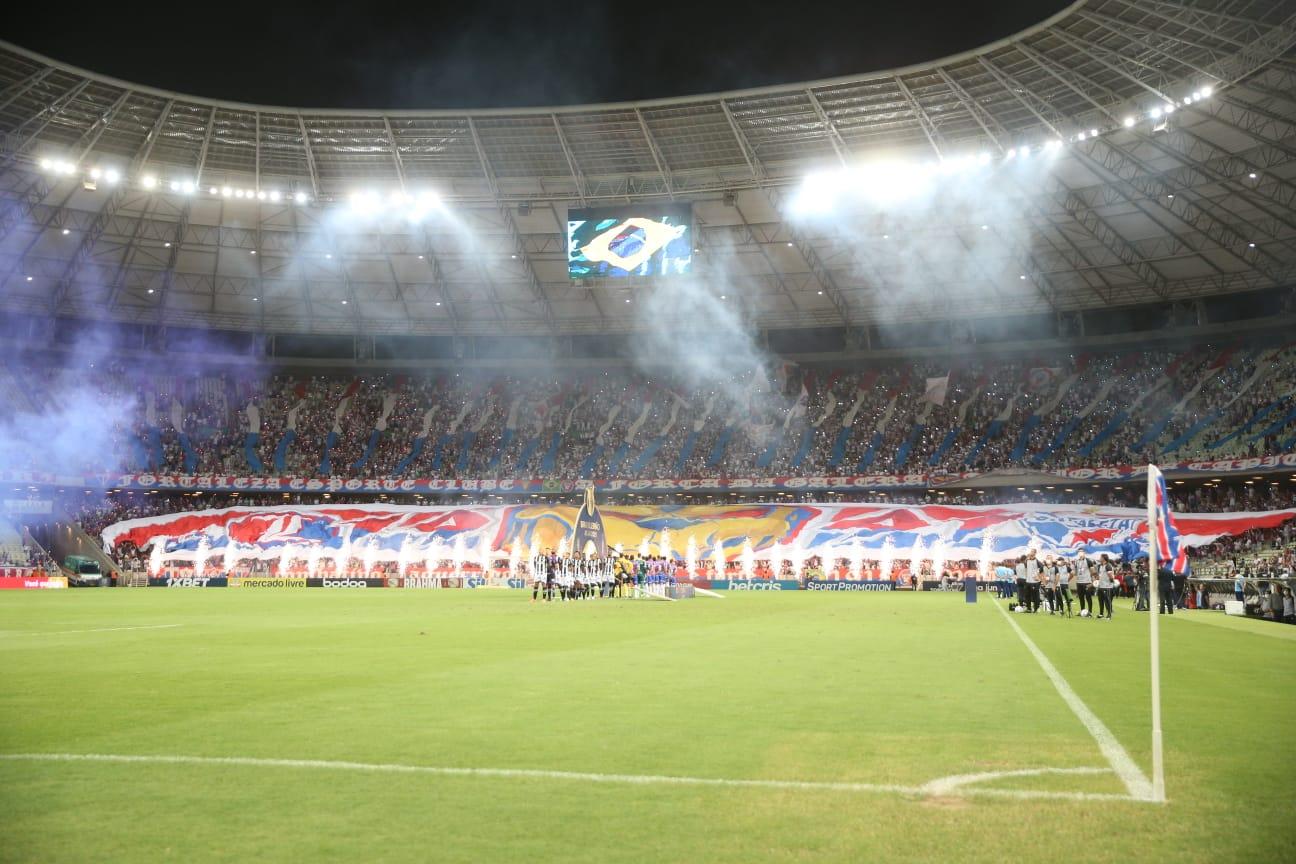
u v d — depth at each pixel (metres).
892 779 9.77
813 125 61.72
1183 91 52.56
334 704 14.41
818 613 39.50
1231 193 60.34
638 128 63.09
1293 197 59.66
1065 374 82.00
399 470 85.81
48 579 72.19
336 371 89.44
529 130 63.75
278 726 12.60
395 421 89.12
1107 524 72.00
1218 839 7.84
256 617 36.50
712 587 73.31
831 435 83.88
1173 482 74.31
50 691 15.85
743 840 7.81
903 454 81.12
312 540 81.00
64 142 62.09
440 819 8.38
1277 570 57.78
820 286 78.38
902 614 38.78
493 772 10.04
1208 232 65.56
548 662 20.20
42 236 70.94
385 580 76.12
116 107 60.22
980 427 81.19
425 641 25.56
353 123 63.47
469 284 80.56
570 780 9.72
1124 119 55.12
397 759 10.65
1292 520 67.19
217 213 71.56
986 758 10.72
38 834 7.95
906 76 57.09
